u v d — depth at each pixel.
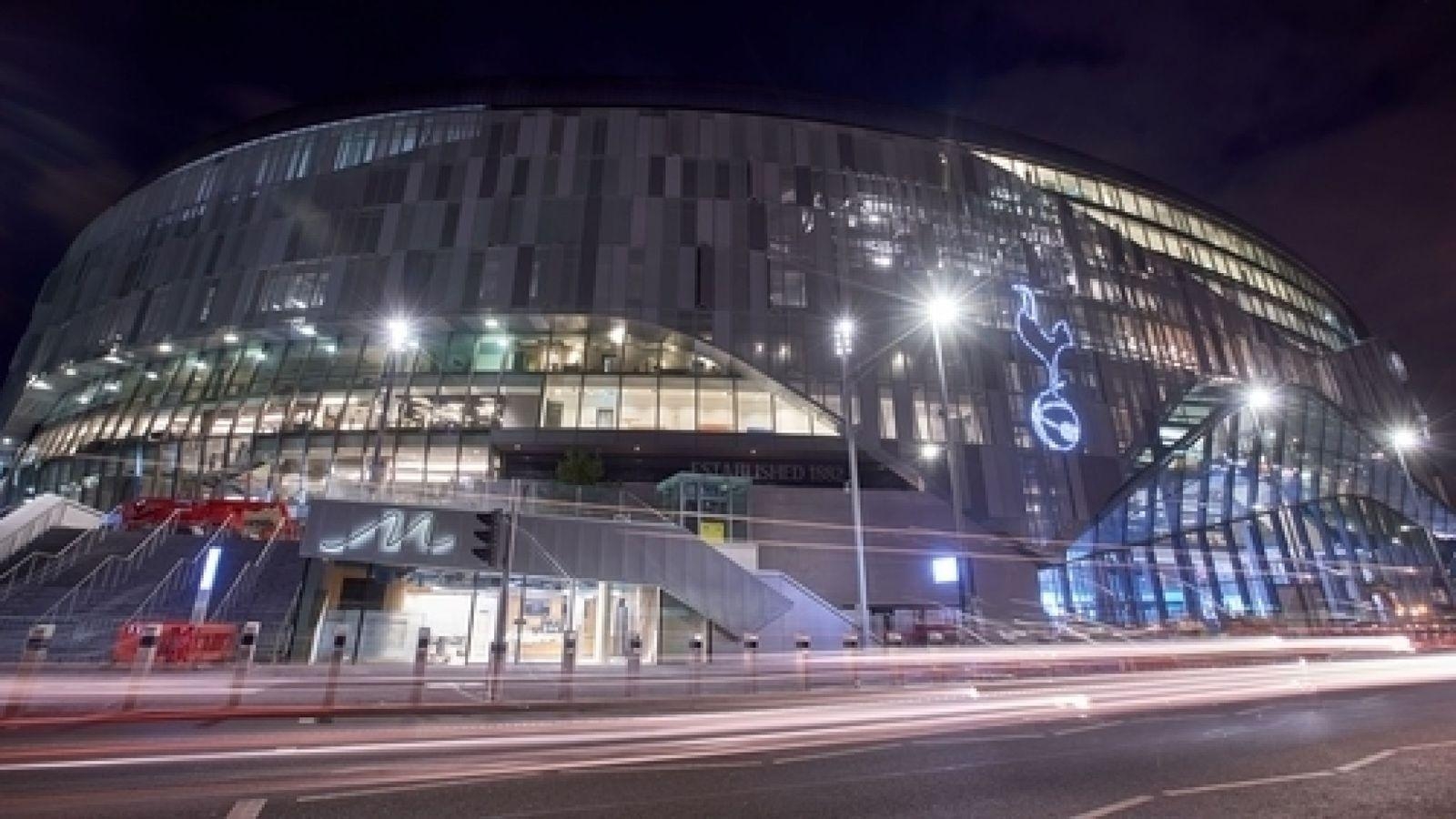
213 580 21.39
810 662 20.98
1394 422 70.81
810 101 52.38
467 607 24.52
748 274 45.50
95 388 49.72
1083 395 49.47
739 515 36.22
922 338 46.44
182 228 50.41
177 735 10.98
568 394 42.53
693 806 6.98
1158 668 24.94
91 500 41.59
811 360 43.78
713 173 48.25
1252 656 27.42
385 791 7.57
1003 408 46.12
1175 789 7.55
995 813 6.66
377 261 44.97
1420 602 49.41
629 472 42.59
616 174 47.34
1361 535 52.12
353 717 13.59
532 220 45.66
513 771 8.70
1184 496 49.03
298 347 45.19
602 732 11.86
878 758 9.67
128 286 50.06
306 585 22.11
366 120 50.47
